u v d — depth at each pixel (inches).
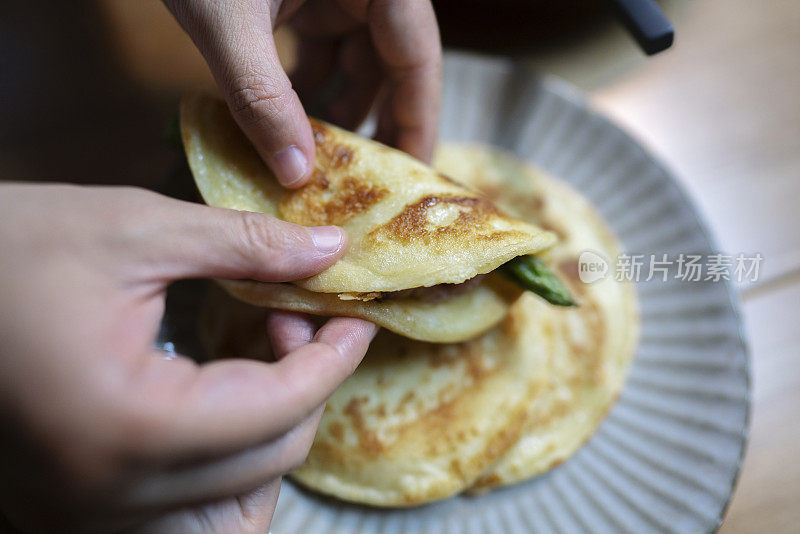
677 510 10.7
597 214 13.0
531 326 11.7
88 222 8.1
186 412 7.6
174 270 8.3
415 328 9.7
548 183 13.1
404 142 11.9
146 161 13.6
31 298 7.7
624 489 11.0
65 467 7.7
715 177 13.8
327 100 13.3
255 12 9.1
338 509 10.8
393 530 10.8
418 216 9.5
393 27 10.5
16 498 8.3
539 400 11.5
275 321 9.8
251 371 8.2
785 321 12.7
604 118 13.2
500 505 11.0
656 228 12.6
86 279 7.9
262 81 9.0
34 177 13.4
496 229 9.7
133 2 14.8
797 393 12.3
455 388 11.1
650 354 12.0
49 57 14.4
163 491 8.0
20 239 8.0
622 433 11.4
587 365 11.7
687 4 14.9
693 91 14.5
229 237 8.4
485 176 13.0
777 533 11.3
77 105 14.0
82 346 7.7
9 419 7.7
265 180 10.1
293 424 8.4
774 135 14.0
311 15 12.3
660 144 14.1
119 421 7.6
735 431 11.1
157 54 14.4
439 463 10.7
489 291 10.5
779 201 13.6
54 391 7.6
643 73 14.7
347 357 9.1
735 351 11.5
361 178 9.9
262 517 9.1
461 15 14.7
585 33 14.9
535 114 13.5
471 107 13.7
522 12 14.5
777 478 11.7
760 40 14.7
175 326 11.8
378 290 9.1
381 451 10.7
